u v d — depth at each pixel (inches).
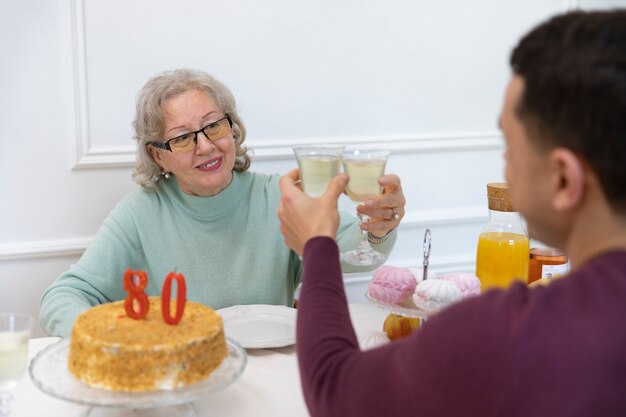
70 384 46.3
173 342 45.4
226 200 76.6
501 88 118.5
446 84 114.8
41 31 92.0
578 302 26.9
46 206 96.6
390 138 112.2
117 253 75.9
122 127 97.6
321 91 107.2
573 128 26.6
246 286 77.5
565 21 27.9
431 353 28.8
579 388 25.9
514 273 64.0
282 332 62.0
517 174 29.6
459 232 121.0
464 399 27.7
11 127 93.4
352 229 74.3
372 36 108.4
